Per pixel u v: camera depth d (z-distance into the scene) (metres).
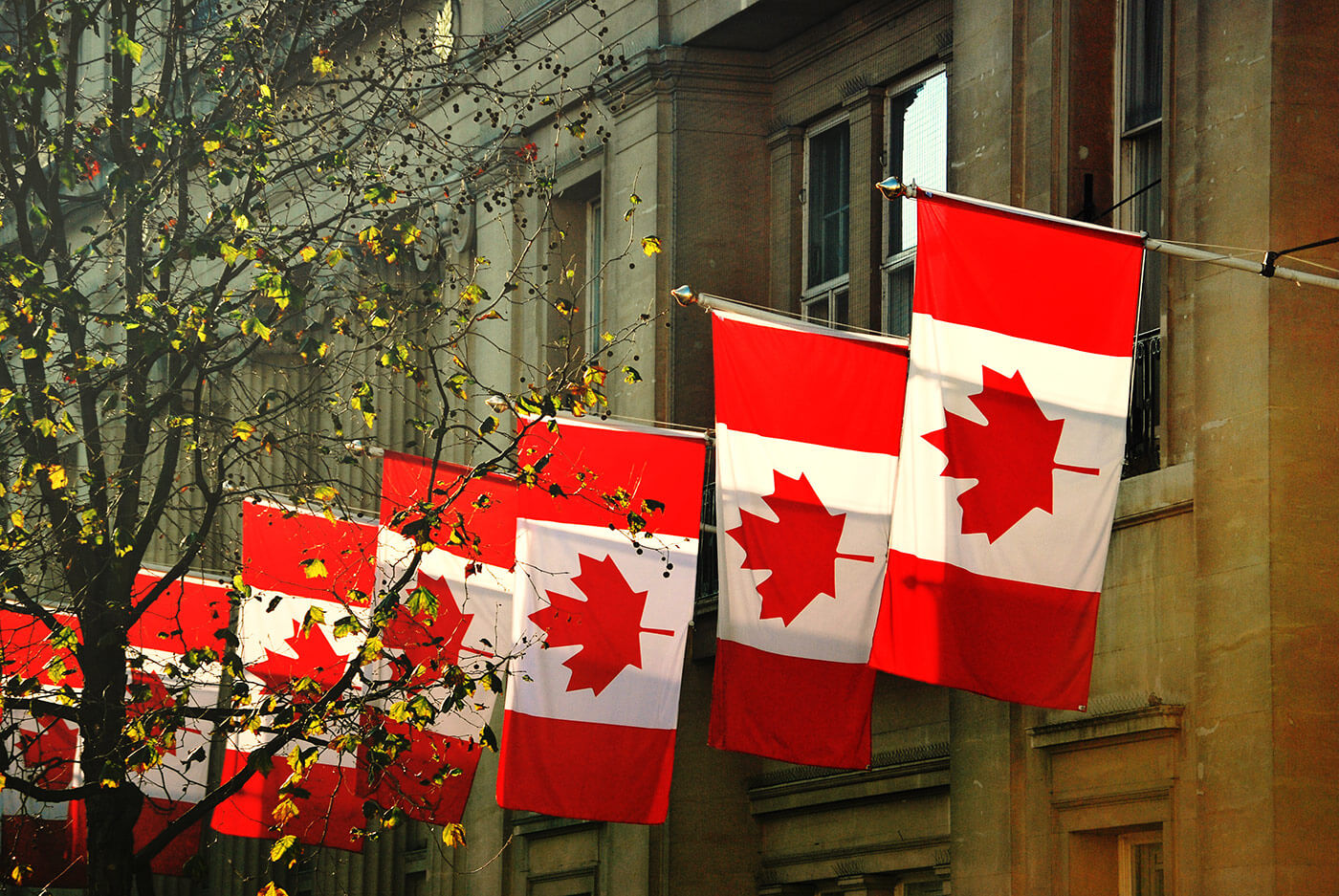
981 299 15.24
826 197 25.22
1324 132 16.64
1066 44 19.64
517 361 28.98
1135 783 17.20
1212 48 17.23
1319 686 15.71
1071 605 14.79
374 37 32.31
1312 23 16.73
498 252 29.88
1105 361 15.10
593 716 18.98
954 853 19.31
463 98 30.94
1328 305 16.41
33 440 19.48
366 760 18.02
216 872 35.78
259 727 17.73
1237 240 16.69
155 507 19.86
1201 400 16.86
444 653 21.52
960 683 14.70
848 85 24.53
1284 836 15.34
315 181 22.30
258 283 19.67
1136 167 19.50
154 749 17.64
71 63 20.86
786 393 17.81
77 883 23.44
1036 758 18.47
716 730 17.02
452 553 20.88
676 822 23.95
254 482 33.25
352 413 33.00
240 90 22.00
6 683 18.75
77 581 19.55
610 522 19.77
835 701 17.11
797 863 23.36
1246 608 15.99
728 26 25.41
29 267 18.84
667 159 25.91
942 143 23.12
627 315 26.17
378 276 28.48
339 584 23.67
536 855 26.89
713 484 25.25
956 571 14.88
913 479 15.19
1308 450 16.11
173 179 21.44
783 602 17.28
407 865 30.67
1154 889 17.69
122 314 19.44
